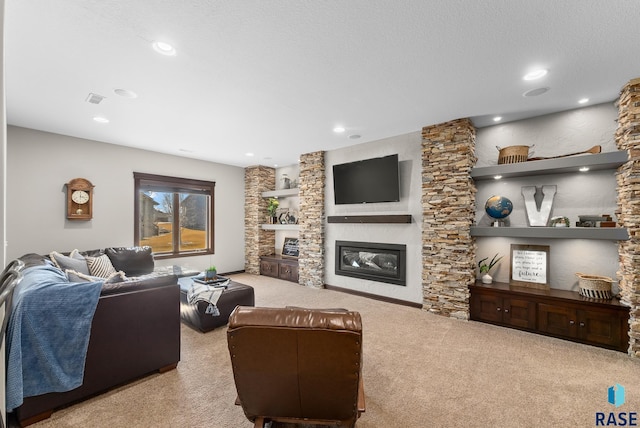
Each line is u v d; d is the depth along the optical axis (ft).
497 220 11.60
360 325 4.09
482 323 11.08
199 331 10.39
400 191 13.82
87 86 8.69
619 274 9.30
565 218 10.33
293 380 4.48
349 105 10.20
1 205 3.45
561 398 6.46
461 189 11.58
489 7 5.47
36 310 5.63
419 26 6.03
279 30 6.18
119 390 6.75
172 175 17.76
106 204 15.05
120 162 15.55
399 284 13.71
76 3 5.35
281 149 16.57
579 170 10.12
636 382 7.07
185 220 18.95
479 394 6.62
